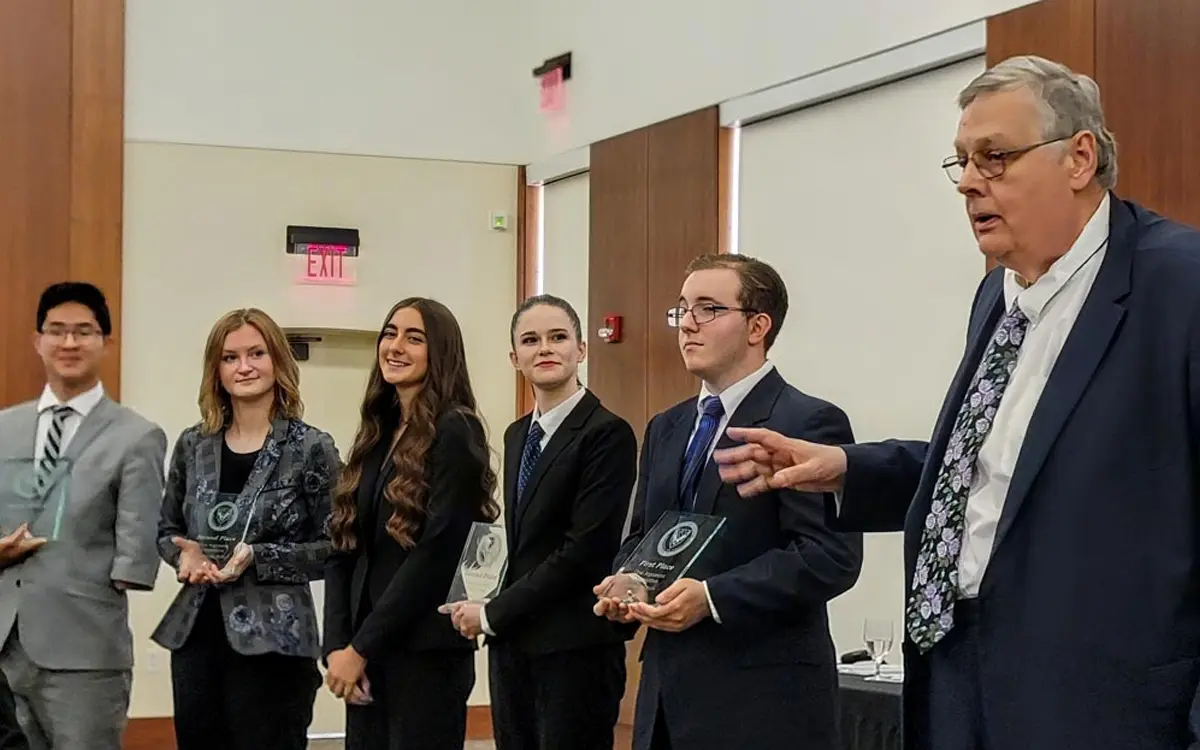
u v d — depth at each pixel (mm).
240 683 3449
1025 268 1766
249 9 6871
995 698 1688
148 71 6695
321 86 6973
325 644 3258
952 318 4590
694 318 2535
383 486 3225
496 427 7195
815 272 5273
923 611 1800
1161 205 3807
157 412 6633
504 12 7312
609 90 6598
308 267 6879
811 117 5301
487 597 3104
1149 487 1616
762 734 2320
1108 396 1649
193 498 3609
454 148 7188
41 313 3686
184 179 6738
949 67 4617
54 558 3553
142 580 3568
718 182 5770
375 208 7043
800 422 2400
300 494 3607
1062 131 1698
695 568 2396
